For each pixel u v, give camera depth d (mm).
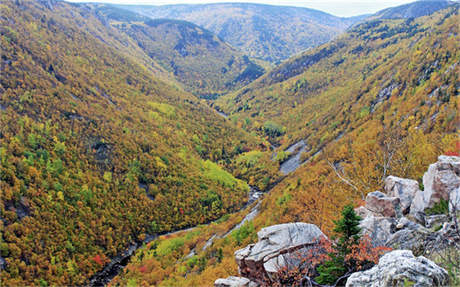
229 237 55875
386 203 16609
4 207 71438
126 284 64938
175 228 104062
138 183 115188
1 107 101938
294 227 16188
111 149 121000
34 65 139000
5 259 62812
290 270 13250
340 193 35719
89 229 83125
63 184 90562
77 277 69938
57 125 111875
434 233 11750
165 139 161750
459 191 13672
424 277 8211
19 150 88625
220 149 184375
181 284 42000
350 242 11805
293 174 101500
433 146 32750
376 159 38375
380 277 8969
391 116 94812
